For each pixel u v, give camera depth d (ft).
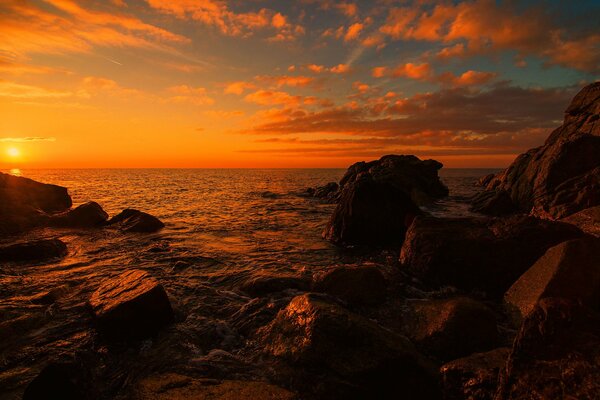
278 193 158.20
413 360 18.01
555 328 12.15
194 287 33.30
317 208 103.09
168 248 49.85
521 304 24.59
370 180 54.44
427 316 24.23
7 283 33.24
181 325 24.67
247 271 38.93
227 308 27.96
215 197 137.90
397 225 51.72
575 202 51.90
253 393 16.37
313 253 47.75
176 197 136.26
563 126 83.51
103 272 38.01
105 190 169.07
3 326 22.72
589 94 80.12
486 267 31.86
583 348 11.30
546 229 32.12
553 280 22.75
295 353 18.94
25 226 61.57
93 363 20.03
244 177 393.29
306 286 31.45
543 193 59.93
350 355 17.89
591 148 58.08
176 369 19.39
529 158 88.43
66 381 15.01
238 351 21.48
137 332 22.68
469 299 24.39
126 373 19.19
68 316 25.88
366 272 29.30
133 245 51.65
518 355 12.71
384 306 27.58
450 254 33.32
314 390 16.97
